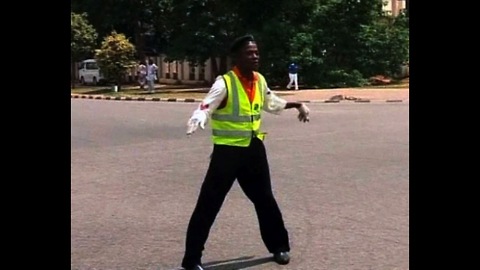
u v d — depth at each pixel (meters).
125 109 25.78
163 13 45.59
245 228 7.18
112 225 7.41
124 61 38.69
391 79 40.53
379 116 20.73
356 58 38.75
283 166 11.17
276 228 5.87
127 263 6.01
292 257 6.10
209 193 5.54
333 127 17.38
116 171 11.02
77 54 45.53
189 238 5.57
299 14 38.78
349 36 38.47
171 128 17.94
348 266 5.80
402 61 39.16
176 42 39.88
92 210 8.17
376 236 6.77
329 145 13.79
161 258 6.15
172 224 7.44
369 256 6.09
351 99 29.11
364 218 7.55
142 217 7.79
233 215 7.74
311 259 6.03
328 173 10.48
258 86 5.64
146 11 46.78
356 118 20.08
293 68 35.75
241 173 5.70
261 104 5.68
